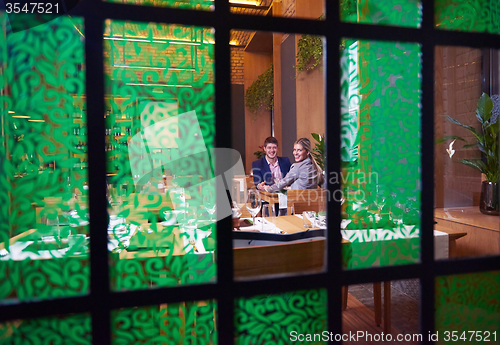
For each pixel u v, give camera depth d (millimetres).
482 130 2703
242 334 1277
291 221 2131
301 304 1326
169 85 1138
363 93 1423
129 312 1195
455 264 1403
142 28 1105
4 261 1062
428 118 1354
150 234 1199
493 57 2658
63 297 1038
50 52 1031
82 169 1077
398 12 1437
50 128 1048
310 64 4922
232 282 1166
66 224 1092
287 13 5172
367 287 2756
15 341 1088
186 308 1229
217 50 1131
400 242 1464
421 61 1342
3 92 1017
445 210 2799
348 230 1455
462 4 1568
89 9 1015
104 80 1040
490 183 2527
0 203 1040
